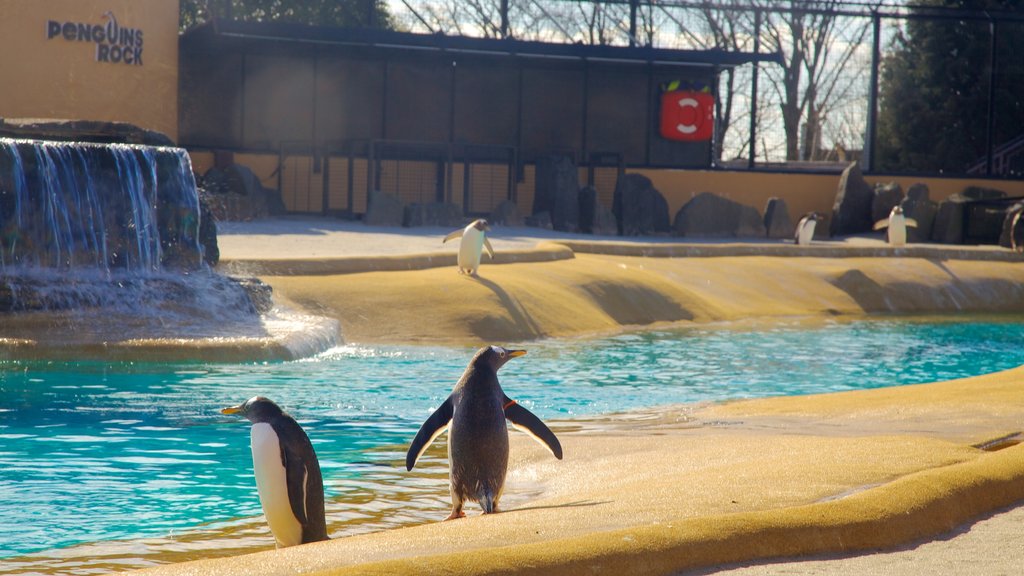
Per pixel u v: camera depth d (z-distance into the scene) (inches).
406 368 518.9
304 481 219.3
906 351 653.3
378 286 676.1
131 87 1146.0
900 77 1883.6
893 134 1875.0
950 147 1823.3
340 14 1589.6
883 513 202.2
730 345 661.3
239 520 256.5
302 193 1252.5
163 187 651.5
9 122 681.0
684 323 773.3
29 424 369.4
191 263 655.8
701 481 242.2
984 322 837.2
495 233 1069.8
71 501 272.7
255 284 634.8
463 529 197.3
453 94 1290.6
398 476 303.9
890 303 920.9
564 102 1393.9
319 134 1294.3
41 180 600.1
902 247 1034.1
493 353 254.2
